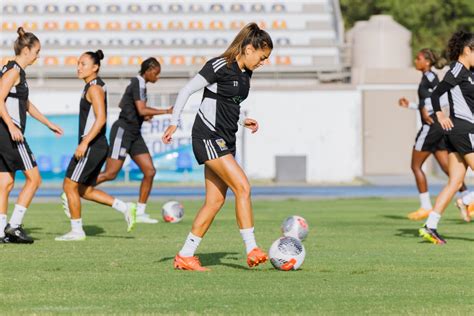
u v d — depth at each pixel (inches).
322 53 2701.8
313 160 2343.8
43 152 2134.6
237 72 587.8
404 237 900.6
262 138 2332.7
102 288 542.0
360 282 569.3
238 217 609.6
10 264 663.1
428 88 1113.4
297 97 2336.4
